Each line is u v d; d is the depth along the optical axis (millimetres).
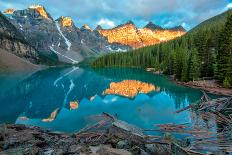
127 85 99625
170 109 54625
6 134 28672
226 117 44219
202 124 41031
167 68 130875
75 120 47656
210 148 30031
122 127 32375
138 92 80500
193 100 64250
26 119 49625
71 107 60500
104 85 102938
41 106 62719
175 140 30766
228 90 71688
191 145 30938
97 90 89000
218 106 51062
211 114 46531
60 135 33250
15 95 80188
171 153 25891
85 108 58688
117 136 29781
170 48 166000
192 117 46125
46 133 33719
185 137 35312
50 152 22750
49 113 54562
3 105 64438
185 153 27547
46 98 74500
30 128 35844
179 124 41938
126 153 22656
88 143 27703
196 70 91438
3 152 22656
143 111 53531
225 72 79562
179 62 105188
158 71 150250
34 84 110250
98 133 33812
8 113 55438
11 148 24375
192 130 37844
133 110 54688
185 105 58531
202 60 98688
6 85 105875
